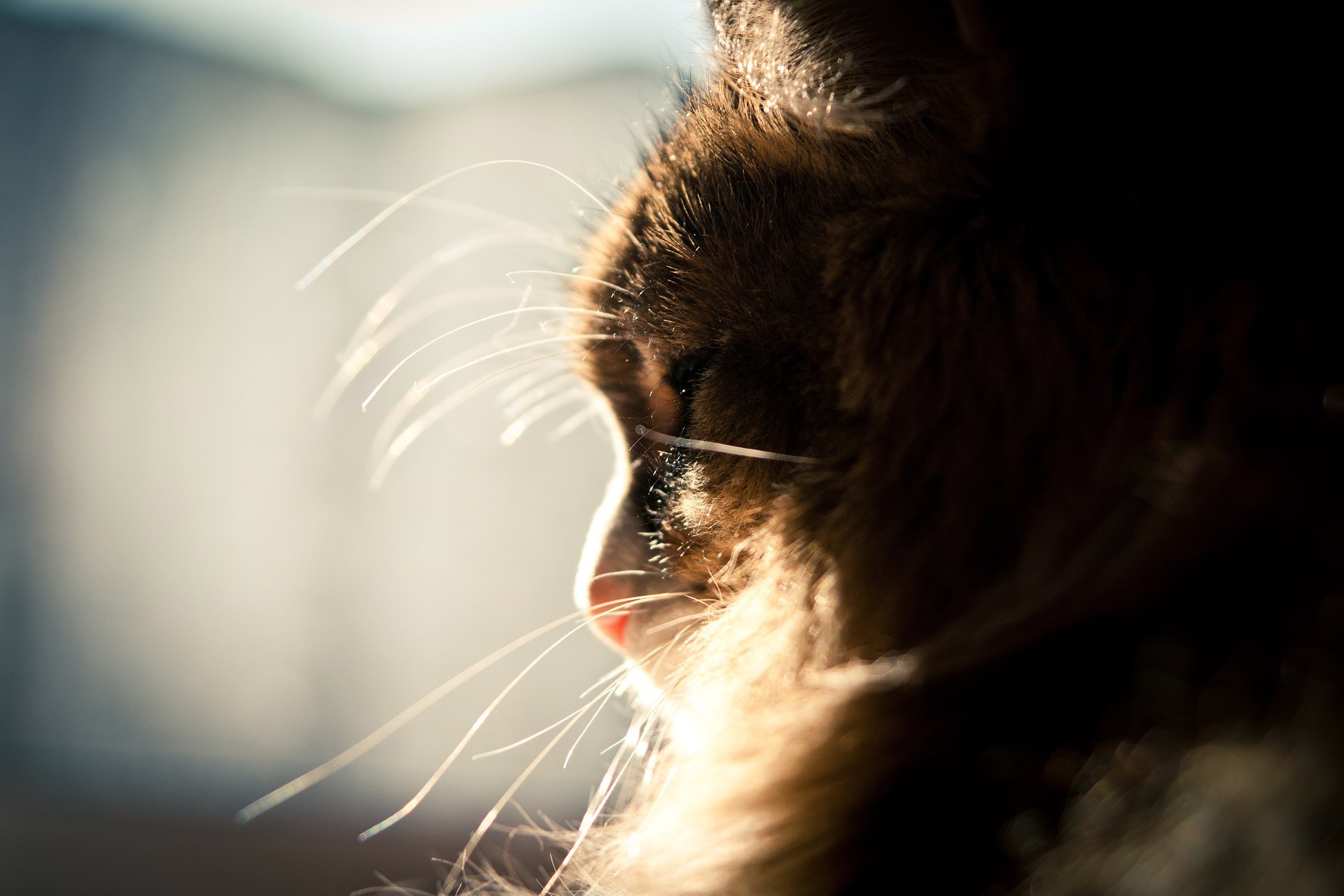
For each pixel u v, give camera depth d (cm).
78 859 82
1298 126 25
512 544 110
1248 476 25
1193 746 24
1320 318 25
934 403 27
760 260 29
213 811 85
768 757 28
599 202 35
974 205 27
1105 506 26
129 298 118
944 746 26
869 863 26
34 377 115
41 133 118
